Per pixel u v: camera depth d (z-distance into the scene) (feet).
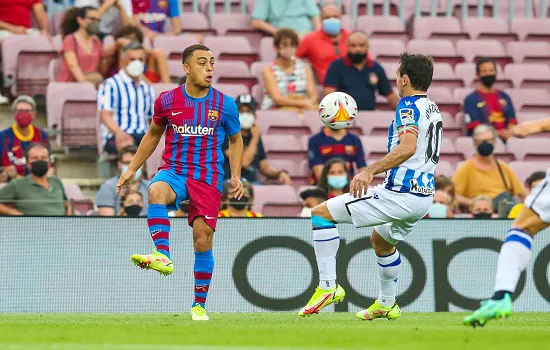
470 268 107.34
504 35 181.06
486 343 58.03
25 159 130.72
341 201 81.15
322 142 135.33
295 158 140.77
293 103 151.23
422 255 106.63
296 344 57.77
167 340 60.59
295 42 152.97
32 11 161.58
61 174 144.97
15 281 103.81
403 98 78.69
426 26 180.14
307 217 106.32
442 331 68.28
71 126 143.74
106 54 150.41
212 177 82.89
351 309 106.01
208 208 82.64
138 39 150.10
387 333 65.77
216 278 104.73
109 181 114.11
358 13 184.96
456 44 176.14
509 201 116.37
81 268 104.73
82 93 145.38
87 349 54.13
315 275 106.11
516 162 143.74
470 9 191.83
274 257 105.60
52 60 151.02
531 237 64.44
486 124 138.72
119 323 80.18
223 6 180.55
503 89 166.50
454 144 149.48
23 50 150.30
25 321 84.64
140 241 105.50
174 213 110.93
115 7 162.91
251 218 105.60
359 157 136.26
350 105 87.92
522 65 173.06
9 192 115.14
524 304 107.04
